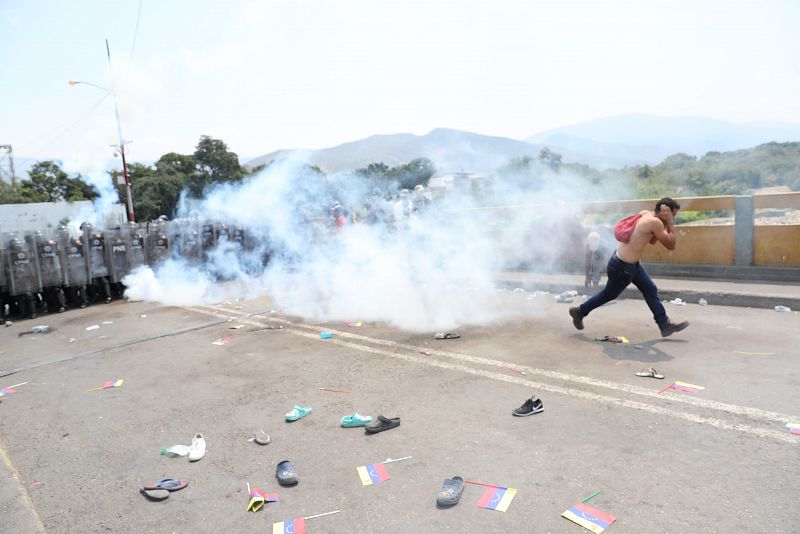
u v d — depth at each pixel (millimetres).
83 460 3637
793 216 15195
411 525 2580
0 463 3594
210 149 52750
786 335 5207
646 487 2736
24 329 8523
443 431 3611
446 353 5434
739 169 42219
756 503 2527
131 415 4418
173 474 3332
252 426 3979
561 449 3223
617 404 3826
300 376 5062
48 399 5008
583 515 2523
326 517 2711
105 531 2754
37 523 2814
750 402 3686
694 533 2338
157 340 7031
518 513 2598
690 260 8320
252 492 2990
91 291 10547
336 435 3695
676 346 5094
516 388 4309
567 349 5262
